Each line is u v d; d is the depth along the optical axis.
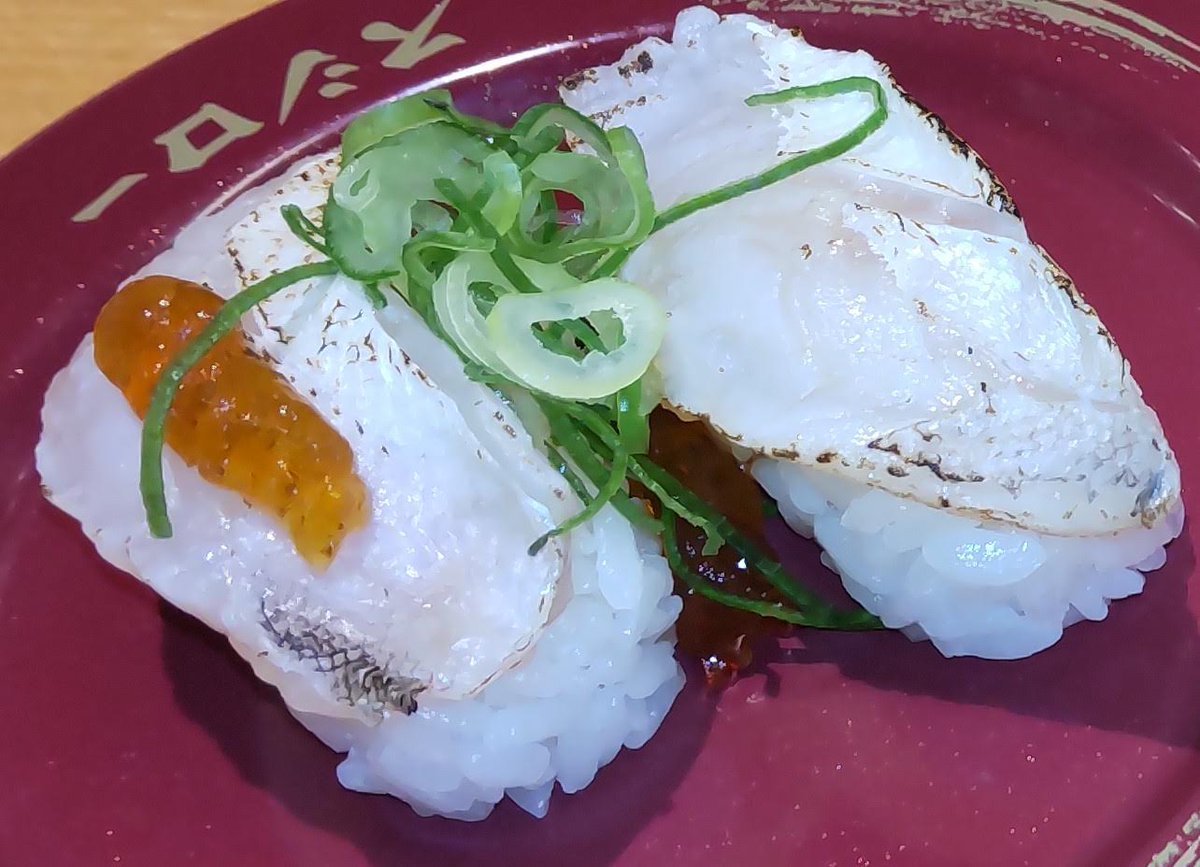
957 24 0.17
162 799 0.13
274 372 0.11
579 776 0.13
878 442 0.11
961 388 0.11
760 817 0.13
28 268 0.15
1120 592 0.13
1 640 0.14
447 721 0.12
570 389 0.11
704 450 0.14
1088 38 0.16
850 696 0.13
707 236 0.12
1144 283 0.15
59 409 0.12
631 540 0.12
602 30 0.17
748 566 0.14
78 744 0.13
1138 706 0.13
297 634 0.11
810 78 0.13
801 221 0.12
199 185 0.16
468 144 0.12
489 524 0.11
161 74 0.16
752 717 0.13
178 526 0.11
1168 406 0.14
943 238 0.12
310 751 0.13
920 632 0.13
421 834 0.13
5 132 0.17
